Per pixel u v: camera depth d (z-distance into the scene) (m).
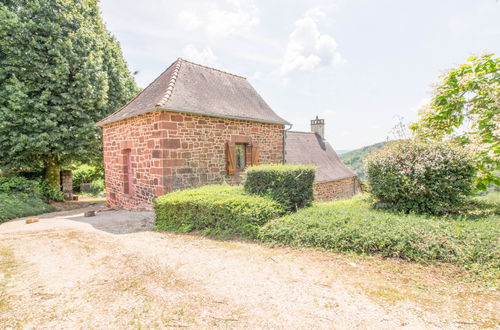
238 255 3.90
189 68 9.64
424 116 6.24
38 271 3.52
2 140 10.48
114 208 9.46
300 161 14.61
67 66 11.15
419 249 3.29
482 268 2.89
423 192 4.77
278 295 2.70
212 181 8.45
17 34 10.27
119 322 2.31
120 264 3.72
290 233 4.20
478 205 5.18
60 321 2.35
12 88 10.14
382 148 5.64
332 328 2.13
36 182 11.77
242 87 11.38
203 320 2.31
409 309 2.34
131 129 8.74
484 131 5.21
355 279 2.97
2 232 5.98
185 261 3.75
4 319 2.39
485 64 5.43
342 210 4.90
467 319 2.15
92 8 13.45
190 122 7.84
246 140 9.59
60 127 11.20
